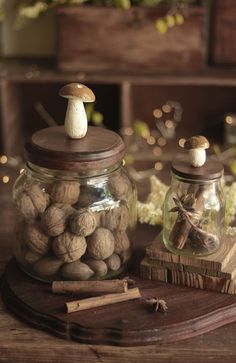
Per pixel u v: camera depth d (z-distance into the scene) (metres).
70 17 1.36
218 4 1.37
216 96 1.55
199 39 1.37
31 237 0.80
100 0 1.38
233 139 1.50
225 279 0.80
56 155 0.77
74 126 0.80
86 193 0.79
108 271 0.82
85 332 0.74
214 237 0.81
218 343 0.75
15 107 1.50
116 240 0.82
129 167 1.39
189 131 1.58
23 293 0.80
